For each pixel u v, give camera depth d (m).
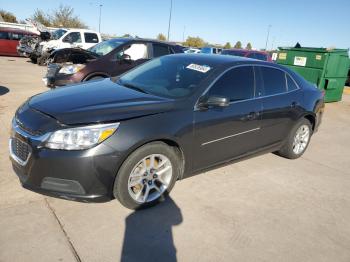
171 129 3.32
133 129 3.08
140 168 3.27
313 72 10.87
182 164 3.61
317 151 5.95
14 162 3.21
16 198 3.39
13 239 2.79
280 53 11.79
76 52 8.80
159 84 3.98
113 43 9.23
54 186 2.95
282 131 4.84
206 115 3.65
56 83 7.64
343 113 9.91
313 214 3.67
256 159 5.16
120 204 3.45
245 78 4.24
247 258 2.86
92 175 2.93
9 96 8.12
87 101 3.37
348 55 11.18
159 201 3.50
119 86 4.04
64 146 2.88
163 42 9.12
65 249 2.74
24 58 20.47
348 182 4.64
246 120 4.13
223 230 3.20
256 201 3.82
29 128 3.03
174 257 2.79
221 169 4.59
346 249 3.12
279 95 4.67
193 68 4.09
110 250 2.79
